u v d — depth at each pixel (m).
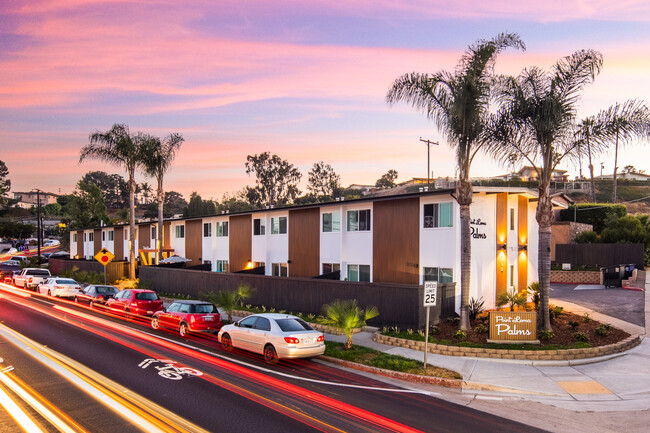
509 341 16.08
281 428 8.92
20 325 20.67
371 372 13.93
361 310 19.30
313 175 100.31
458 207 21.67
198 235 41.44
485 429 9.30
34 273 40.34
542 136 17.42
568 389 12.30
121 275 42.25
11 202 140.12
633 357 15.57
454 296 20.39
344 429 8.98
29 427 8.70
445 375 13.12
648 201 77.69
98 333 19.14
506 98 17.89
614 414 10.47
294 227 31.36
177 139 41.50
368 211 26.22
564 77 17.30
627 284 29.59
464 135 17.86
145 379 12.21
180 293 32.53
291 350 14.04
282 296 24.42
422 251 23.22
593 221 47.59
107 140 41.03
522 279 26.12
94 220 81.50
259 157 93.12
